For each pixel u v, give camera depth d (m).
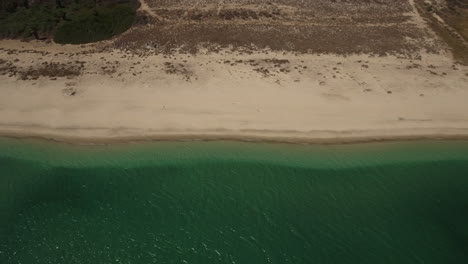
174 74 38.94
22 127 31.86
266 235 24.28
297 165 29.50
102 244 23.45
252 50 43.50
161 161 29.25
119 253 22.94
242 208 26.00
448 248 23.95
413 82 39.75
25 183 27.28
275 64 41.31
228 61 41.44
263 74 39.53
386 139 32.31
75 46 43.66
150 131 31.70
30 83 37.12
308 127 32.84
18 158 29.17
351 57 43.47
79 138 30.86
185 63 40.88
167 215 25.36
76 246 23.30
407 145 31.91
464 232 25.09
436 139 32.66
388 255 23.33
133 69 39.56
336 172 29.08
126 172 28.25
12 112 33.38
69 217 25.05
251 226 24.83
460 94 38.34
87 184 27.28
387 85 39.03
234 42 44.53
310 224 25.09
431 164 30.27
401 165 30.00
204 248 23.36
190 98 35.66
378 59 43.47
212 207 26.00
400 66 42.41
